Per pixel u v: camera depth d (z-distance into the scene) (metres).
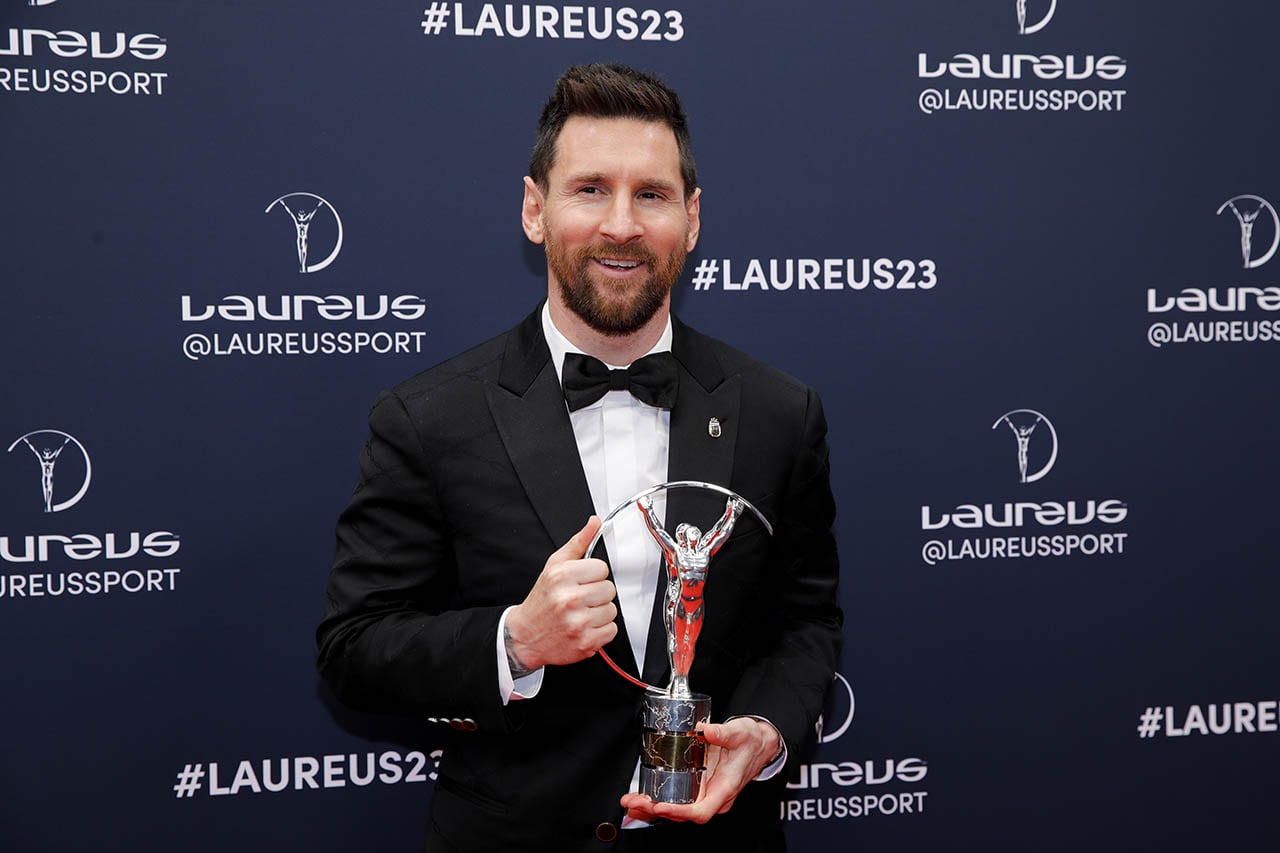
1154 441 1.90
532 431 1.26
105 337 1.65
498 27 1.72
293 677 1.73
